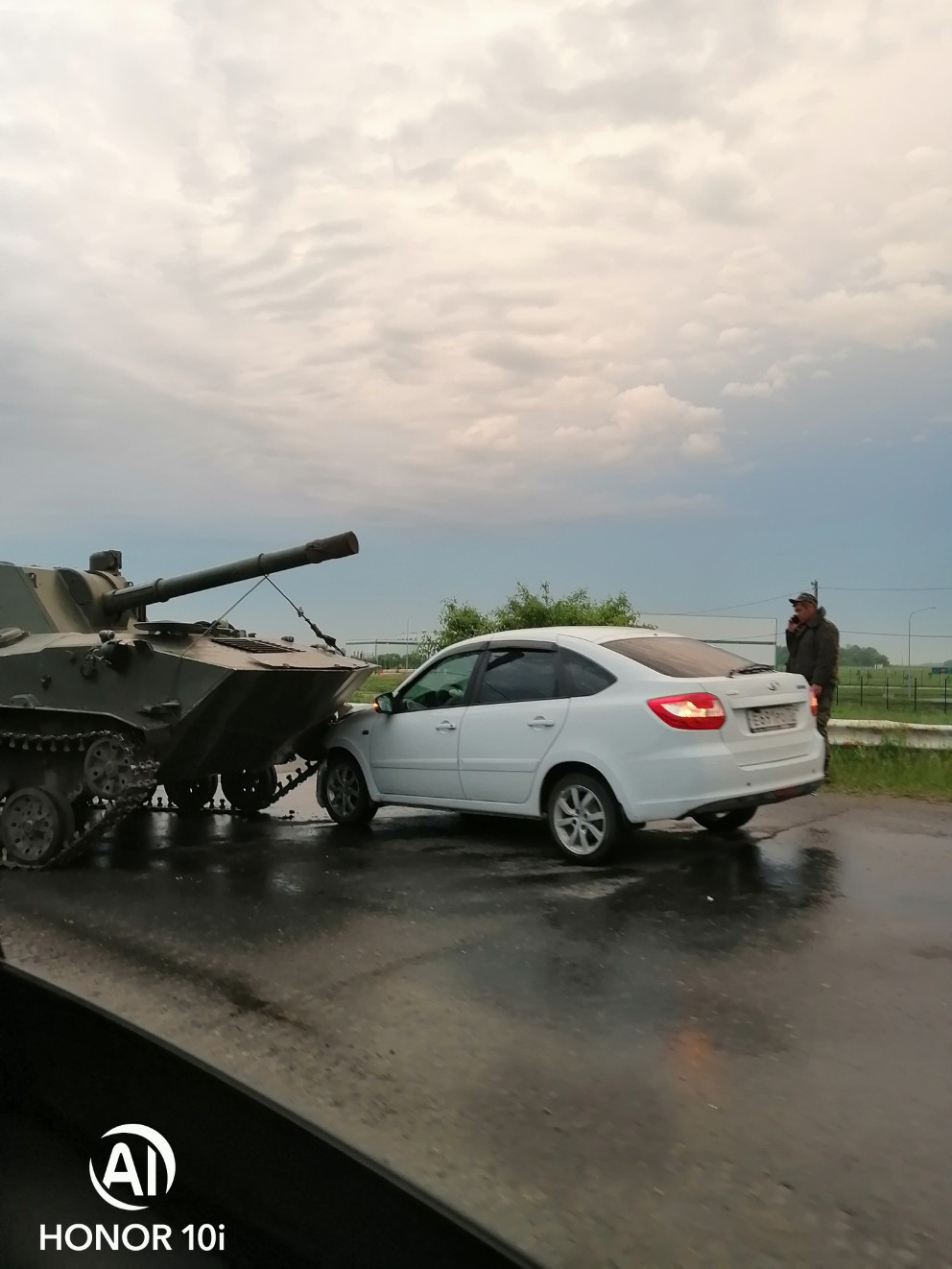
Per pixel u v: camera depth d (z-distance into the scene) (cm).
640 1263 243
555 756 701
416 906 594
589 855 685
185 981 460
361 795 852
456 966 482
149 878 680
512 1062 370
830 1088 346
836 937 519
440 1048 382
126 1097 179
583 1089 346
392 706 827
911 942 511
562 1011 421
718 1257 246
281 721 822
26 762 755
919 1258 247
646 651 705
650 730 653
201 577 831
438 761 782
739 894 607
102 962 489
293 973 473
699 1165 293
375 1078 354
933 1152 302
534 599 1599
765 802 669
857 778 1009
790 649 1019
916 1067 363
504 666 757
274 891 638
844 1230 260
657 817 651
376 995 442
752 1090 345
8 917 578
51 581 852
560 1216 264
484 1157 297
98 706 750
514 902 598
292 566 808
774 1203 272
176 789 984
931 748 1066
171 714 728
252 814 961
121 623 882
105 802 762
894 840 761
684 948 504
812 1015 414
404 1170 286
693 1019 410
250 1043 385
